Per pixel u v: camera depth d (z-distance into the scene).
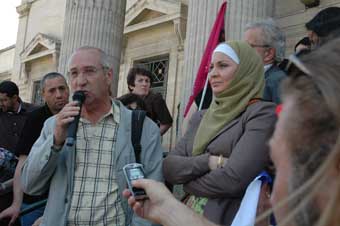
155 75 12.71
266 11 6.71
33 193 3.00
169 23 12.37
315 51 0.71
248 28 3.73
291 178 0.71
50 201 2.94
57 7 16.64
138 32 13.23
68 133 2.85
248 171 2.48
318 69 0.67
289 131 0.72
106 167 2.99
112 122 3.11
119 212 2.95
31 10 17.98
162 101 6.14
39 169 2.89
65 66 9.57
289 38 9.30
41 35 16.42
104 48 9.60
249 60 2.82
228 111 2.79
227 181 2.51
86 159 3.00
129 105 4.89
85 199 2.92
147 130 3.09
